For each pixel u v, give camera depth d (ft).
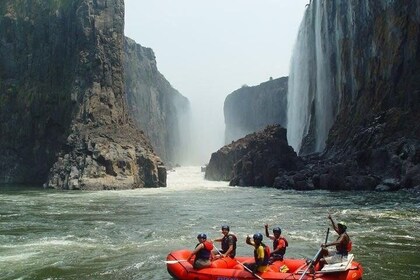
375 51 217.36
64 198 154.30
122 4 253.03
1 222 97.55
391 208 116.37
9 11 262.06
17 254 66.33
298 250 67.97
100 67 233.14
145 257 64.39
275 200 144.66
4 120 246.06
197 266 49.32
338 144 227.81
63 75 244.83
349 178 178.29
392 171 173.37
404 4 200.34
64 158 209.46
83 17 240.94
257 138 249.75
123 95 245.04
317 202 135.33
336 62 271.08
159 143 505.66
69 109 232.94
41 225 93.35
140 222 97.45
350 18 242.78
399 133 186.50
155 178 213.87
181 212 115.03
